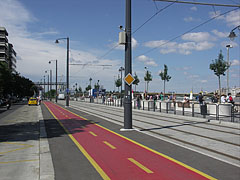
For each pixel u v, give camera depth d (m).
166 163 6.60
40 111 28.92
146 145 8.97
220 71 32.12
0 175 5.73
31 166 6.48
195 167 6.22
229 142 9.58
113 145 8.98
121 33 12.23
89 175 5.64
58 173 5.79
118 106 36.97
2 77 53.94
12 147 8.89
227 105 16.62
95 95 71.44
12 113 26.38
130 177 5.49
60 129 13.34
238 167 6.23
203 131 12.62
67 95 39.62
